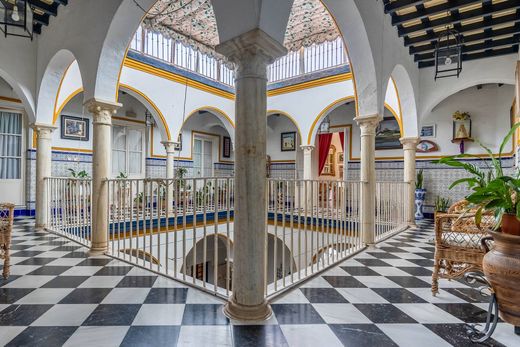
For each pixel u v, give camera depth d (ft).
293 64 32.01
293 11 23.71
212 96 32.17
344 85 28.07
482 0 14.65
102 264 11.89
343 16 13.88
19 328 6.89
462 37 18.31
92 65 13.44
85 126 29.35
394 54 17.87
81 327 6.95
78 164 28.78
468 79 21.12
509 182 6.56
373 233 15.55
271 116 41.50
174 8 23.34
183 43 28.66
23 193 25.73
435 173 29.32
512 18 16.39
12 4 12.37
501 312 6.57
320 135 38.93
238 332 6.81
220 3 7.61
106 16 12.71
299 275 10.49
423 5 16.08
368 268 11.87
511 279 6.22
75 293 8.95
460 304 8.48
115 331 6.79
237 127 7.59
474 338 6.64
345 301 8.61
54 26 17.10
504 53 19.72
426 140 29.68
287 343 6.40
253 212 7.46
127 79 24.72
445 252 8.83
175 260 10.18
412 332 6.92
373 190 15.53
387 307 8.23
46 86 18.72
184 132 38.42
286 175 40.52
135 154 33.99
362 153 15.70
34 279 10.14
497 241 6.63
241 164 7.49
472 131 27.45
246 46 7.27
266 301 7.77
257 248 7.50
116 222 17.88
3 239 10.14
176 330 6.86
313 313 7.82
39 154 19.17
